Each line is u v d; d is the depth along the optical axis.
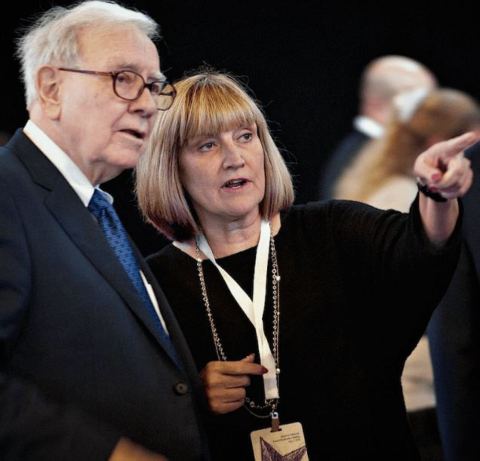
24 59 2.92
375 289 3.26
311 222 3.39
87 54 2.81
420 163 2.76
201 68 3.50
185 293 3.37
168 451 2.69
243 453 3.23
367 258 3.25
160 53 7.23
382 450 3.19
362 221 3.29
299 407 3.21
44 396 2.44
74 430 2.38
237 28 7.39
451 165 2.73
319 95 7.61
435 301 3.12
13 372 2.56
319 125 7.63
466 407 3.84
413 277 3.07
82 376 2.62
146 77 2.87
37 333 2.60
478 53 8.03
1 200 2.63
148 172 3.41
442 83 7.98
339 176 6.38
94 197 2.92
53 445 2.36
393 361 3.26
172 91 3.01
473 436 3.88
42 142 2.84
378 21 7.72
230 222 3.37
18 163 2.79
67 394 2.59
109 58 2.81
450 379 3.85
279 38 7.52
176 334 3.06
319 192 7.41
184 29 7.28
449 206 2.91
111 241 2.94
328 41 7.62
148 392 2.70
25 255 2.60
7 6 6.41
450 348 3.81
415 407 4.74
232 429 3.24
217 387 3.12
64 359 2.60
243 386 3.14
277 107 7.57
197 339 3.33
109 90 2.80
